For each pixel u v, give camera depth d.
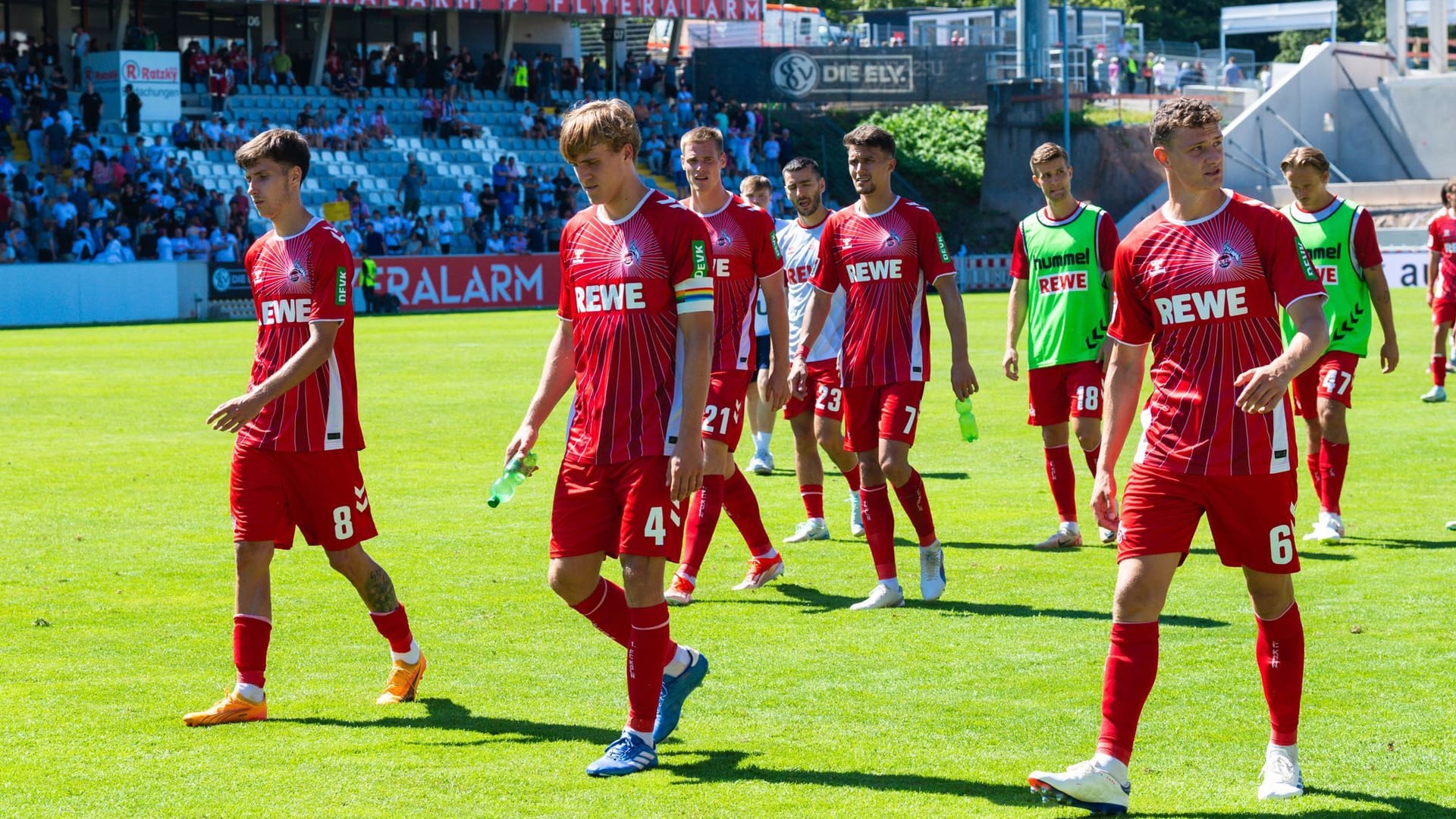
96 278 37.44
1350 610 7.84
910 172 59.56
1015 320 10.27
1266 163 58.28
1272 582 5.20
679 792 5.21
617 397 5.57
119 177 40.81
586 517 5.67
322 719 6.14
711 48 58.53
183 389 20.38
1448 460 13.12
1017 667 6.89
